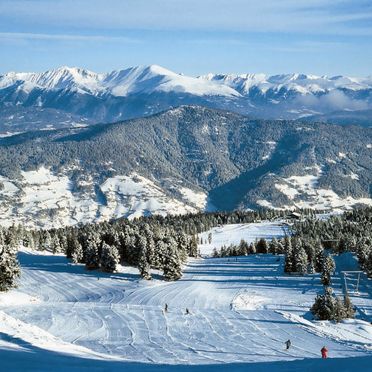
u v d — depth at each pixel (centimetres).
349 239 17088
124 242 15925
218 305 10381
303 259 14212
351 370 2745
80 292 12181
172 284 13088
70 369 3095
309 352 6091
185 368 3322
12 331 4450
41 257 17712
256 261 17275
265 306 10150
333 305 8362
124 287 12694
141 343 6284
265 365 3275
